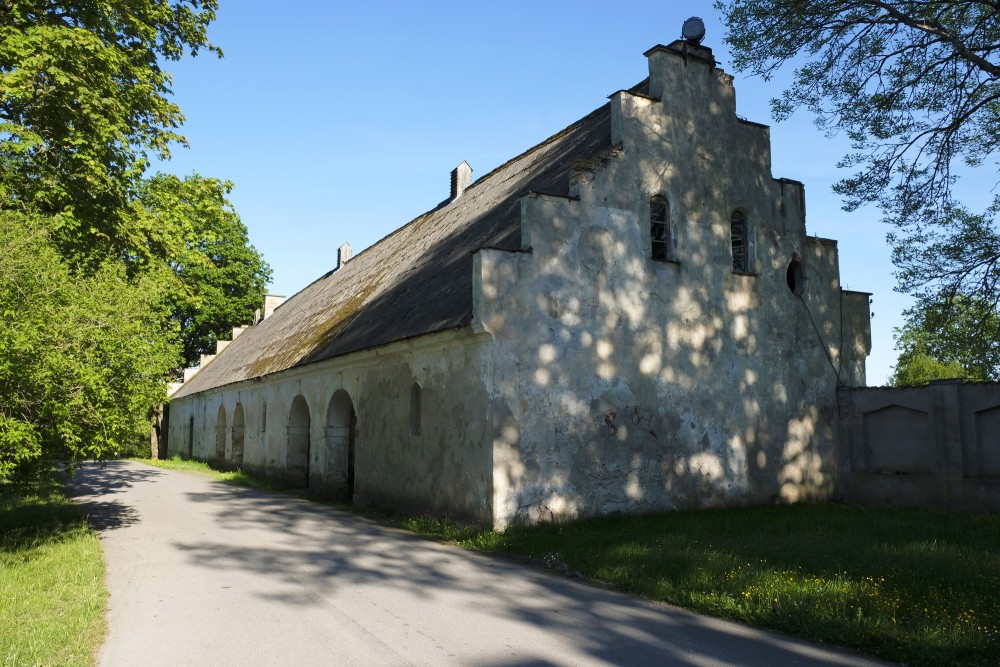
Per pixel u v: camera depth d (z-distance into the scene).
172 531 12.16
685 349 13.85
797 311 15.58
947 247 15.93
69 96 13.48
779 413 14.93
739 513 12.88
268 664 5.47
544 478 11.98
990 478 13.02
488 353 11.88
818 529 10.87
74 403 8.84
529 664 5.53
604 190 13.28
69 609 6.75
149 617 6.74
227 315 43.97
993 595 6.91
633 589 7.95
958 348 16.91
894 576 7.62
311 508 15.98
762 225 15.39
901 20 14.44
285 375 21.92
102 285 10.05
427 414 13.62
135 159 15.48
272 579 8.45
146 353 9.99
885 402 14.90
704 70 15.09
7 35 12.84
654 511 13.02
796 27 14.88
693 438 13.70
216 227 20.84
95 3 14.41
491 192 19.62
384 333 15.35
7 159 13.39
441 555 10.20
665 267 13.84
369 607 7.19
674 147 14.34
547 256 12.48
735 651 5.91
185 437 37.84
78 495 18.08
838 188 15.98
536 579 8.59
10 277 8.62
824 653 5.88
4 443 8.27
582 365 12.62
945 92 15.01
